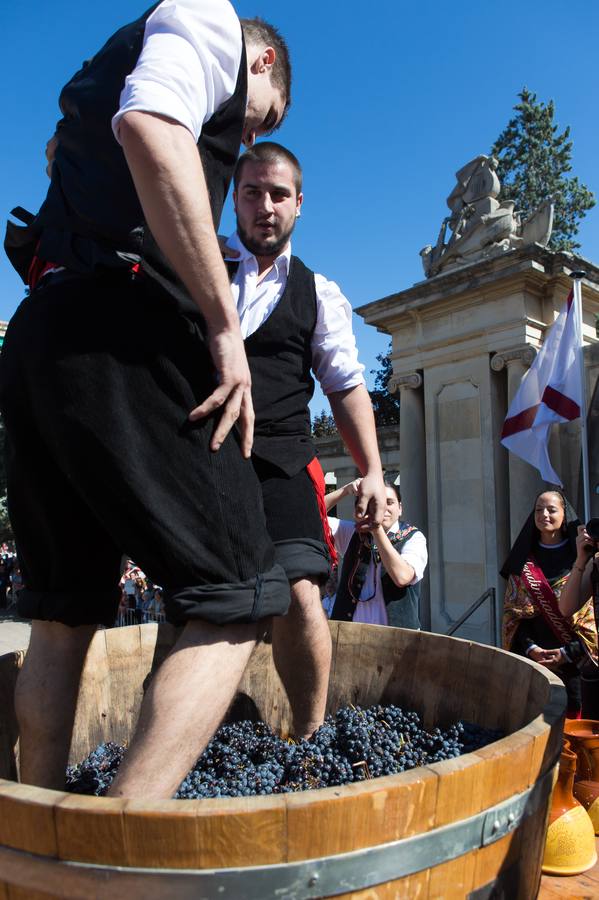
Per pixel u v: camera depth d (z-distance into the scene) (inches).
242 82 44.5
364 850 32.0
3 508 689.6
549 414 287.0
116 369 40.2
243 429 43.6
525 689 61.7
